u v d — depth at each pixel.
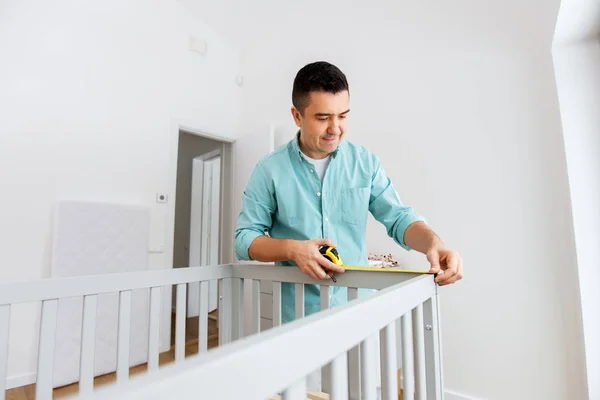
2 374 0.64
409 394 0.51
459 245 1.57
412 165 1.77
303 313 0.81
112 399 0.16
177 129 2.53
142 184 2.31
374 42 2.01
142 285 0.81
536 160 1.38
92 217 2.01
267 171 0.93
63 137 1.99
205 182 3.68
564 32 1.24
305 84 0.75
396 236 0.88
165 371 0.19
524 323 1.38
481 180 1.53
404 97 1.84
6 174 1.79
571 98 1.27
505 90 1.48
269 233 1.00
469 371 1.51
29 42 1.91
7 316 0.65
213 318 3.17
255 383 0.23
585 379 1.21
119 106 2.24
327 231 0.90
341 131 0.79
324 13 2.33
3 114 1.80
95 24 2.17
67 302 1.85
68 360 1.83
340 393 0.33
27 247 1.82
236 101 2.98
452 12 1.68
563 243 1.30
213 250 3.63
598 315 1.16
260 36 2.86
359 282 0.72
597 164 1.22
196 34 2.72
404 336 0.51
